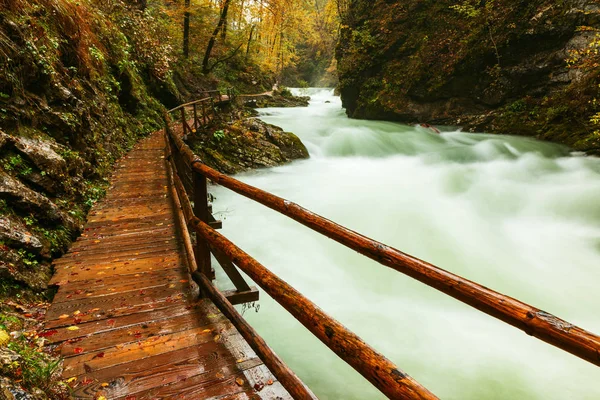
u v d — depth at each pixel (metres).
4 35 4.46
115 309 2.86
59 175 4.60
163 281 3.32
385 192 9.19
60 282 3.27
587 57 11.23
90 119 6.64
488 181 9.75
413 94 16.92
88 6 8.71
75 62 6.75
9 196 3.58
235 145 11.23
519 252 6.38
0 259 2.98
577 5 12.12
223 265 3.12
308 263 5.86
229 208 8.37
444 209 8.00
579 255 6.26
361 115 19.38
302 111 23.94
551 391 3.49
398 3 18.12
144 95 12.16
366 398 3.44
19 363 1.86
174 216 5.00
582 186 8.77
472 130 14.69
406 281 5.39
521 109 13.62
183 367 2.19
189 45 22.44
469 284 0.92
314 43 44.31
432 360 3.86
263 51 34.59
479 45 14.48
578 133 11.24
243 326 2.16
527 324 0.76
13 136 4.20
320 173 11.23
